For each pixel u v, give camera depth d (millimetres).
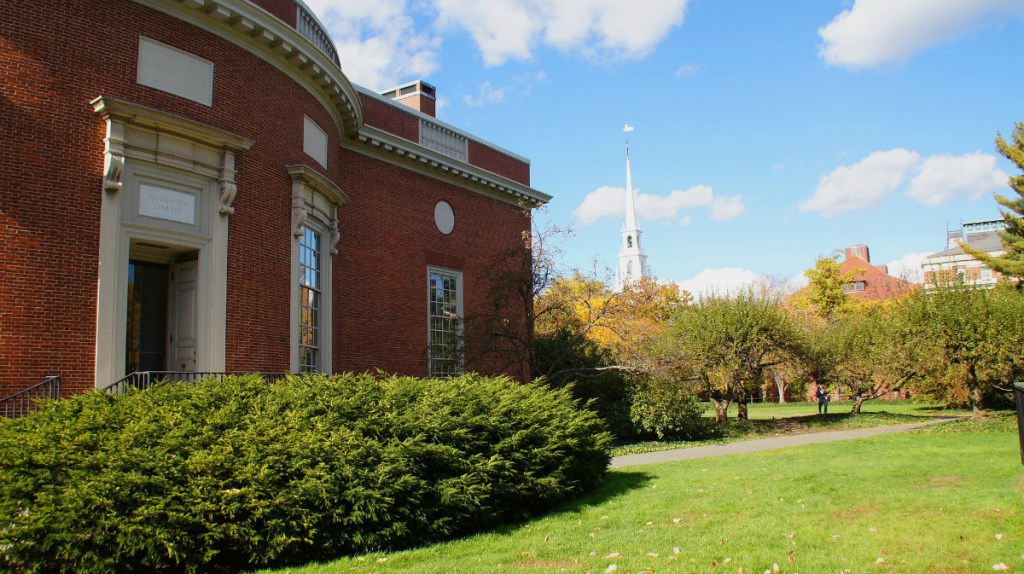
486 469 9406
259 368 15305
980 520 8453
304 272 17672
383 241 22062
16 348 11945
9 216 12102
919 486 11188
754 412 47562
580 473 11812
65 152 12758
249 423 8438
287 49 16297
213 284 14508
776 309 31922
